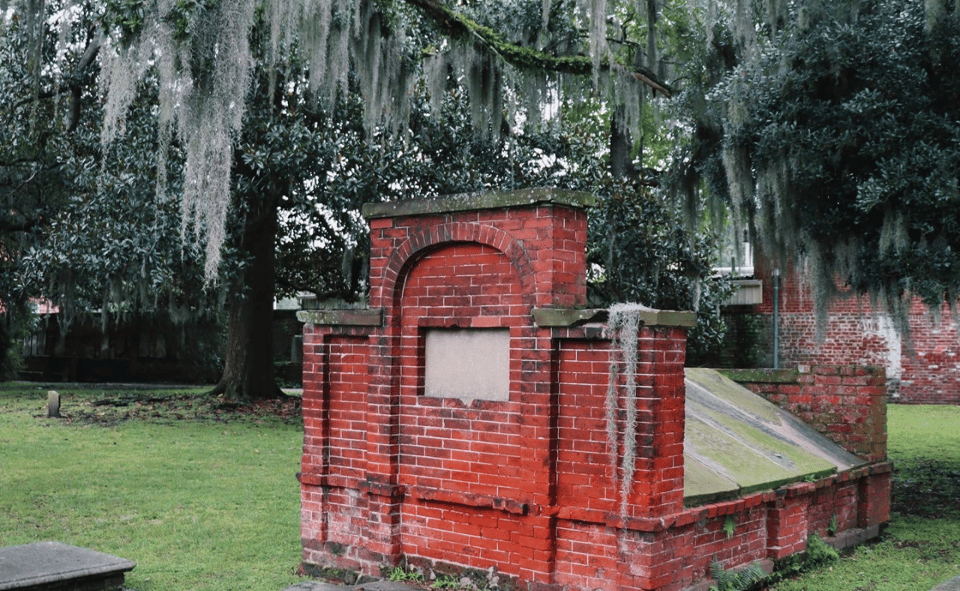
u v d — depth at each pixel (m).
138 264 15.39
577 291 5.85
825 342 21.39
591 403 5.47
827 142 8.54
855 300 21.20
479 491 5.91
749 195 9.67
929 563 7.13
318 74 9.55
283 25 10.28
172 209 14.35
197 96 8.32
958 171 8.11
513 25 14.91
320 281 20.58
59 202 19.62
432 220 6.15
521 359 5.73
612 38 15.23
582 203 5.80
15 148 18.27
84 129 16.19
